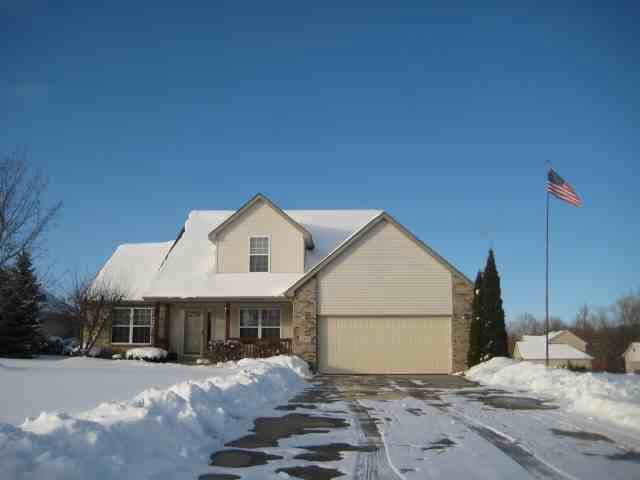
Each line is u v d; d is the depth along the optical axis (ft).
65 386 44.86
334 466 24.81
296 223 88.69
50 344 99.55
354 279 78.59
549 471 23.86
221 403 37.11
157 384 47.80
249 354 82.43
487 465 24.89
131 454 22.25
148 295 85.81
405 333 77.51
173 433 26.45
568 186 67.15
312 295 78.38
